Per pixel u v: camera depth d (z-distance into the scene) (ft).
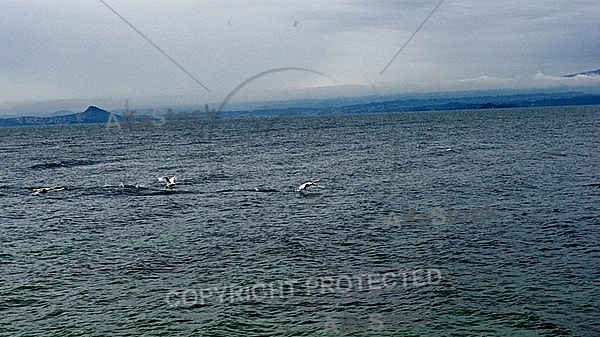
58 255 71.72
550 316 48.80
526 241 69.51
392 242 69.97
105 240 78.38
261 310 50.19
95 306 53.62
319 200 96.94
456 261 62.08
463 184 109.29
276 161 124.98
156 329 48.14
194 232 80.28
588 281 56.24
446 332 46.09
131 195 114.01
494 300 52.01
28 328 49.78
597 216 81.25
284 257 65.10
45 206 107.96
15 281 61.67
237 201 100.07
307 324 47.50
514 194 99.25
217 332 46.85
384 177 113.09
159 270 62.85
